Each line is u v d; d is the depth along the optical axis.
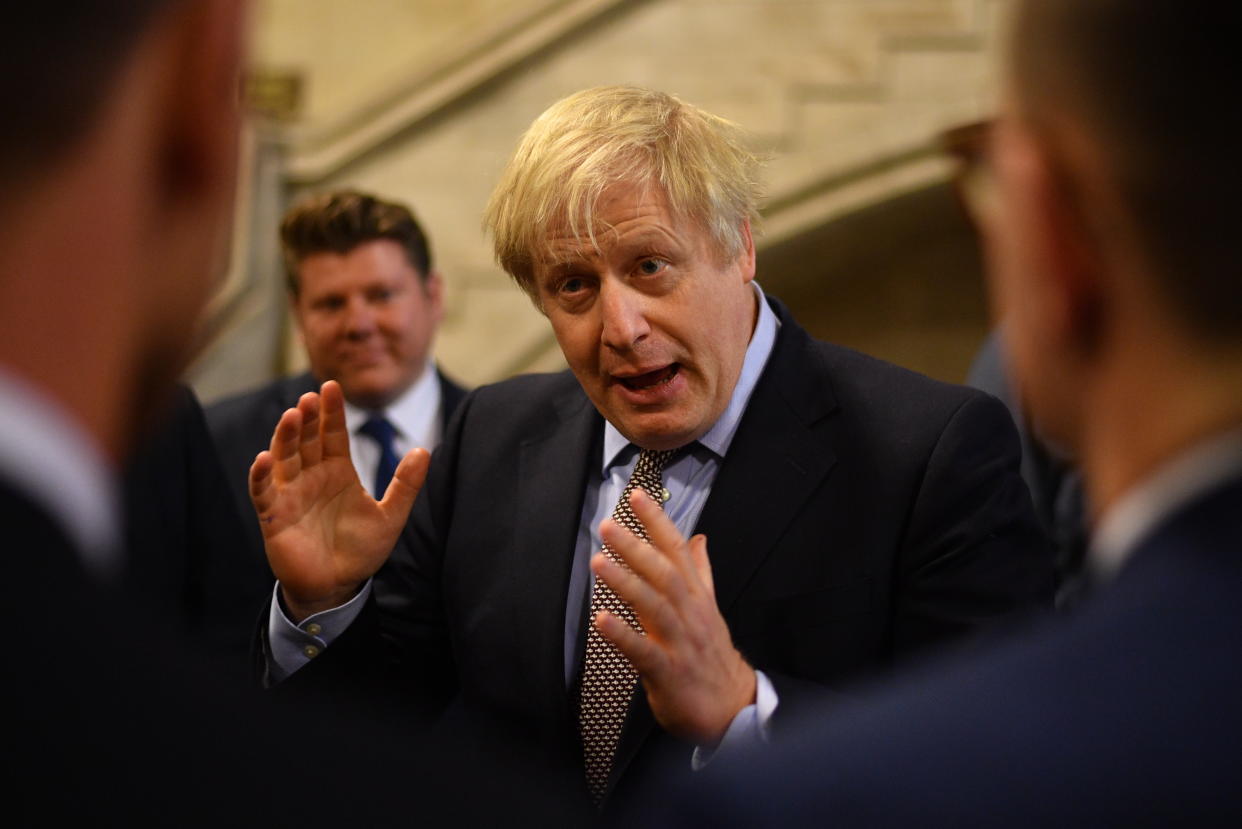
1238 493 0.46
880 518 1.56
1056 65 0.47
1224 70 0.45
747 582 1.57
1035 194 0.49
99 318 0.44
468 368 5.70
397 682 1.72
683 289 1.54
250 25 0.47
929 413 1.61
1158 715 0.44
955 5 5.62
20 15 0.41
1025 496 1.60
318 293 2.75
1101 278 0.49
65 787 0.38
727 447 1.66
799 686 1.38
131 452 0.47
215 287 0.49
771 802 0.49
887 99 5.64
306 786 0.42
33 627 0.39
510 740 1.62
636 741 1.51
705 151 1.55
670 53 5.76
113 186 0.43
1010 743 0.46
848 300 6.20
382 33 6.62
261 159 5.68
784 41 5.70
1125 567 0.48
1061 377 0.51
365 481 2.79
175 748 0.40
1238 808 0.42
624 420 1.60
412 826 0.43
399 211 2.82
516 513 1.72
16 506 0.40
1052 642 0.49
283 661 1.58
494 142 5.80
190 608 2.13
